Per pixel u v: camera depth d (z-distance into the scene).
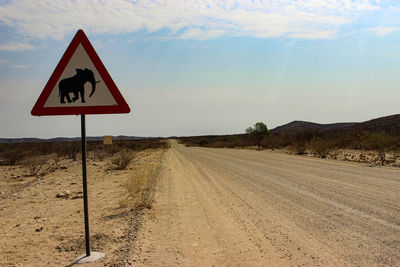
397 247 5.35
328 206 8.58
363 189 11.02
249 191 11.37
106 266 4.62
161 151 49.28
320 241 5.75
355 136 42.25
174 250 5.39
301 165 20.28
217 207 8.91
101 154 37.31
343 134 50.41
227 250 5.39
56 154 46.62
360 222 6.95
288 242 5.74
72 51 4.54
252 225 6.94
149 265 4.73
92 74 4.54
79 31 4.55
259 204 9.12
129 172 18.97
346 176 14.48
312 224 6.89
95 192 11.95
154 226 6.95
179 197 10.62
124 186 11.96
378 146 27.20
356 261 4.79
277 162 23.11
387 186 11.54
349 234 6.13
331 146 30.72
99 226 6.93
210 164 23.52
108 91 4.53
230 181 14.19
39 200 10.72
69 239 6.02
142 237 6.05
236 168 19.84
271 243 5.71
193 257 5.07
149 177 14.04
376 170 16.64
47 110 4.50
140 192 11.12
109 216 7.89
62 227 6.94
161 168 20.59
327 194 10.30
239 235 6.24
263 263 4.79
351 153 31.14
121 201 9.09
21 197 11.61
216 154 36.91
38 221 7.57
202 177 16.00
